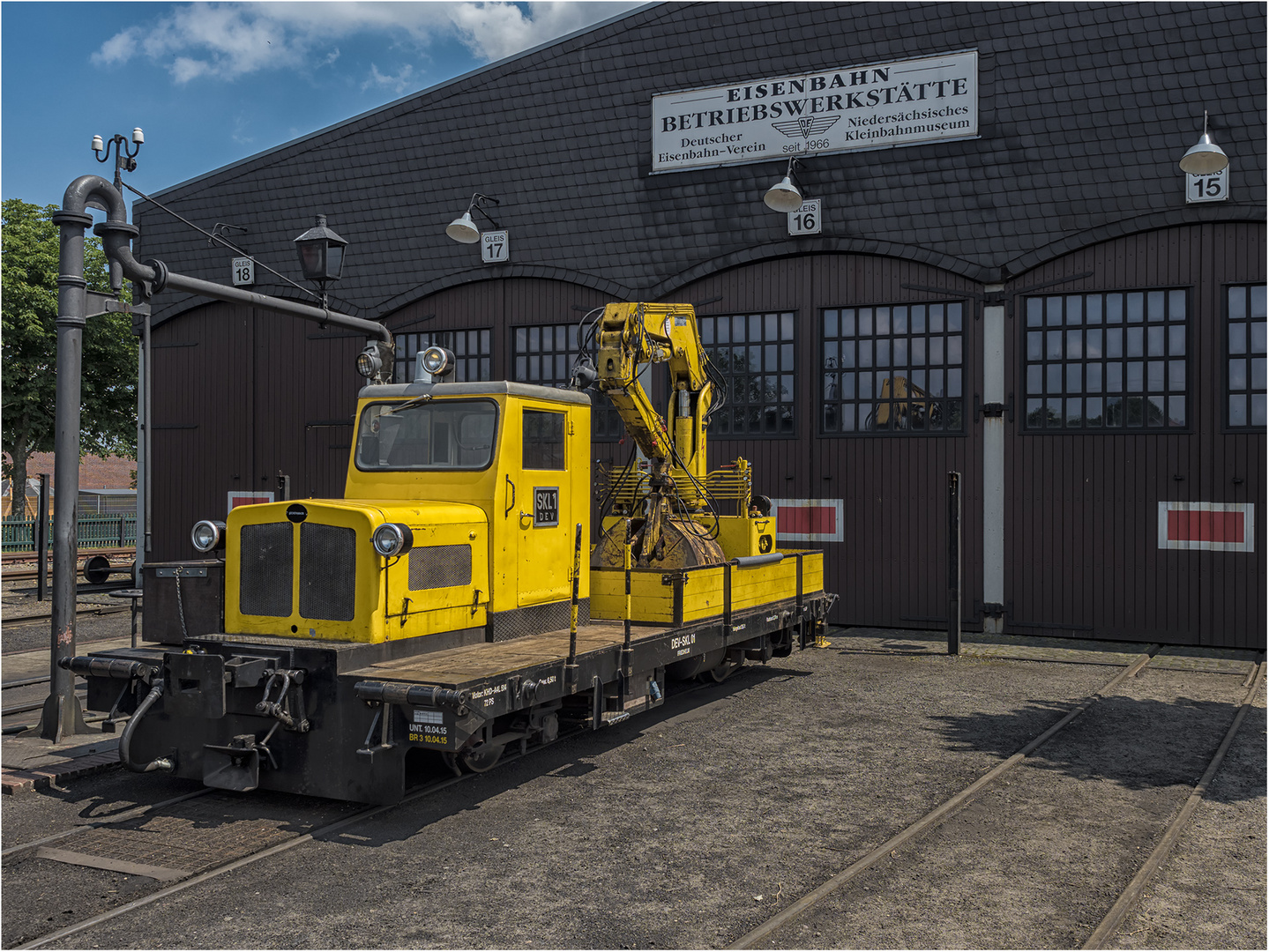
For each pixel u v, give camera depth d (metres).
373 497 7.50
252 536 6.49
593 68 15.48
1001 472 13.63
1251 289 12.46
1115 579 13.06
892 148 13.96
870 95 14.03
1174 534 12.77
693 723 8.62
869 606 14.36
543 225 15.87
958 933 4.39
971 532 13.80
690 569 8.51
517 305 16.16
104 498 47.31
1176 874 5.15
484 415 7.23
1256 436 12.38
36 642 12.77
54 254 31.19
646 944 4.30
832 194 14.30
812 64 14.30
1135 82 12.77
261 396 17.78
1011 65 13.37
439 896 4.81
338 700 5.84
